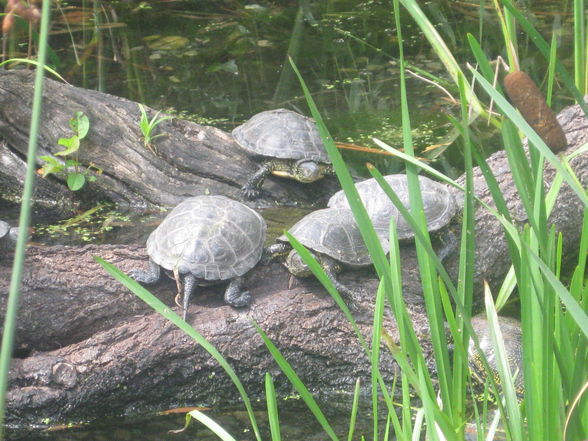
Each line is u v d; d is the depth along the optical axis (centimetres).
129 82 1343
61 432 634
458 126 313
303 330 702
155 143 1002
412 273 767
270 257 741
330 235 721
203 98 1284
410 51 1488
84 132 955
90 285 695
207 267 688
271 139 991
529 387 330
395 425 362
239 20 1658
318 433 618
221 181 1016
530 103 279
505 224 322
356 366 710
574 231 867
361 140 1117
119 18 1638
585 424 337
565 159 300
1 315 670
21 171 993
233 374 337
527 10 1641
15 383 644
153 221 957
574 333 343
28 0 541
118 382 659
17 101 984
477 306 818
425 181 809
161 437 621
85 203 1002
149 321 688
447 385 358
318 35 1571
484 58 300
